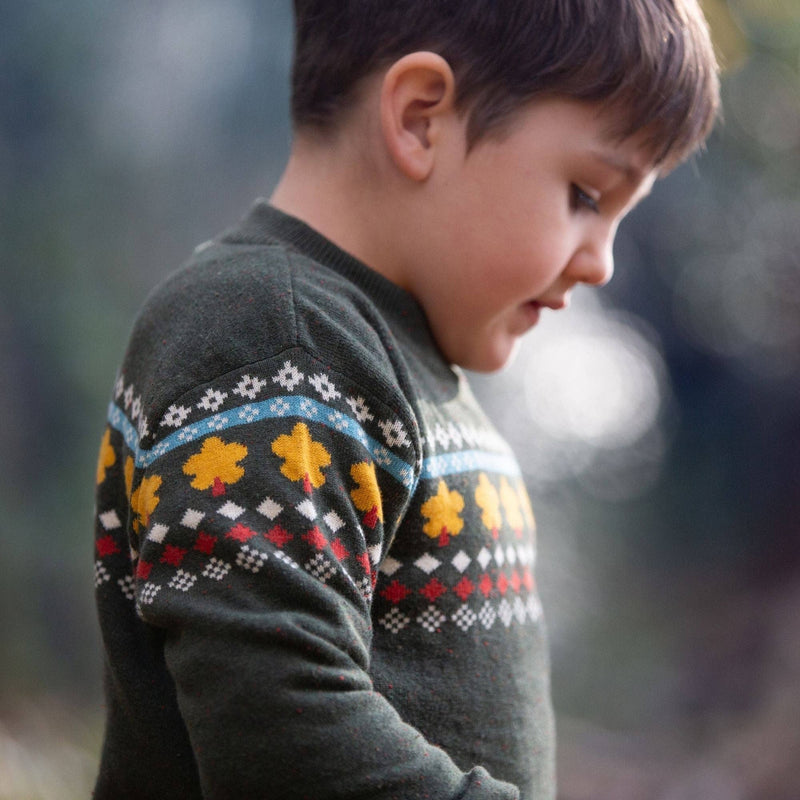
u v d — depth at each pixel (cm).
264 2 688
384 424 104
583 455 878
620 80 116
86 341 609
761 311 778
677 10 123
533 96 116
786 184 664
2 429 582
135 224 652
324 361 102
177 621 91
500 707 112
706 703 545
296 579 91
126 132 655
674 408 873
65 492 586
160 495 96
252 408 98
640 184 123
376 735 90
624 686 591
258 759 87
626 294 847
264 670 88
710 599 726
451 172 118
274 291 105
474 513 115
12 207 620
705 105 125
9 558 536
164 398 101
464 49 117
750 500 809
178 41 669
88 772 355
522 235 117
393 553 109
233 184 685
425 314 123
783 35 450
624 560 823
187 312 107
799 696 491
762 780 430
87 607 554
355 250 122
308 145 127
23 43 634
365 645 97
